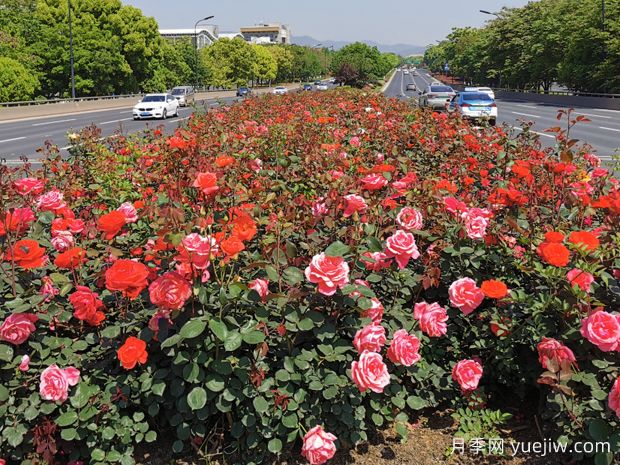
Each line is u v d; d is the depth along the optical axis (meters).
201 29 136.75
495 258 2.85
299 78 130.75
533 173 3.91
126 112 35.91
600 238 2.76
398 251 2.52
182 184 3.45
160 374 2.29
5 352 2.21
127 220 2.79
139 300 2.61
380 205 3.11
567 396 2.29
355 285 2.44
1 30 42.62
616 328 2.11
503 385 3.01
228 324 2.27
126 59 50.62
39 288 2.57
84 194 4.13
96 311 2.39
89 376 2.40
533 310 2.53
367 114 8.17
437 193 3.20
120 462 2.34
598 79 37.47
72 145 6.23
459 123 6.90
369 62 60.09
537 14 58.34
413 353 2.36
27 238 2.70
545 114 28.70
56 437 2.37
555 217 3.23
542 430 2.62
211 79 75.56
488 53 67.25
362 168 4.01
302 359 2.36
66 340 2.43
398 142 5.75
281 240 2.83
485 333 2.82
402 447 2.62
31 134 20.84
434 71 180.12
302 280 2.42
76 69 44.66
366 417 2.69
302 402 2.38
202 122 7.94
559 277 2.45
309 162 4.29
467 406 2.78
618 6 37.19
